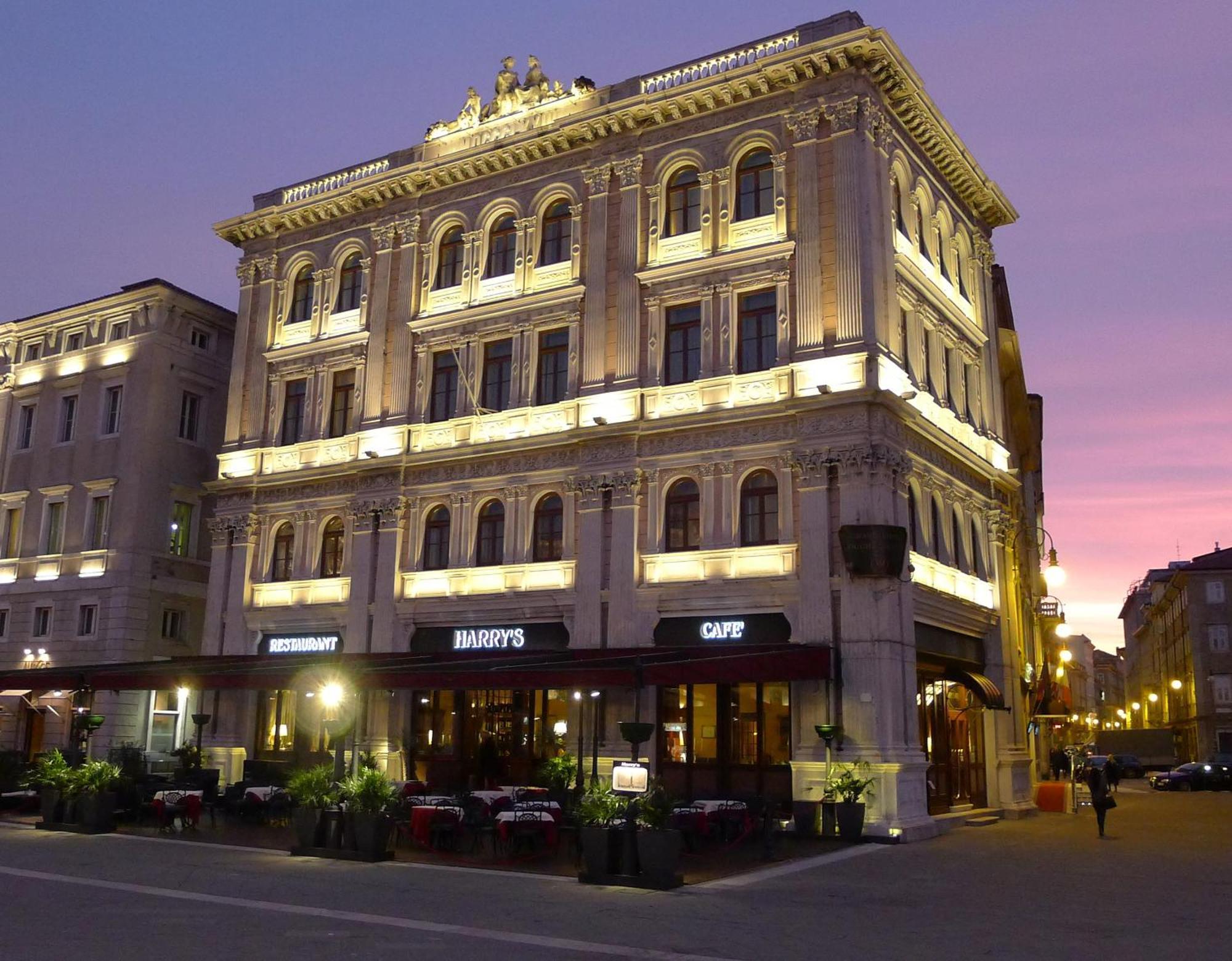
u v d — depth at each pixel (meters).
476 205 37.12
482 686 27.30
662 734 29.84
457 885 17.72
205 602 45.53
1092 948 12.88
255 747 37.09
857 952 12.55
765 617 28.92
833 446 28.33
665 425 30.88
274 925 13.84
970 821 30.36
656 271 32.34
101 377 46.00
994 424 37.91
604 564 31.28
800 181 30.70
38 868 19.09
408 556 35.47
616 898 16.52
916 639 29.45
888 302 30.00
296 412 39.94
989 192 38.75
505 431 34.28
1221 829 29.61
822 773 26.77
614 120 33.88
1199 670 90.19
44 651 44.00
